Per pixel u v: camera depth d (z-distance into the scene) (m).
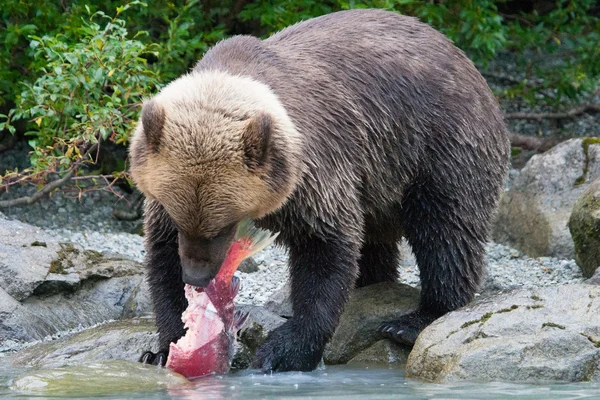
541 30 22.77
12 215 18.95
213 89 9.70
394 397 9.15
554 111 24.06
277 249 17.02
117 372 10.12
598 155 17.23
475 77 12.87
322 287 11.07
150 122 9.26
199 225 9.30
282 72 11.05
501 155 12.96
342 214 11.09
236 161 9.19
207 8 21.03
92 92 16.06
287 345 10.97
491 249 17.56
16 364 11.45
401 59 12.18
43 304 13.51
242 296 14.18
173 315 11.28
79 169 19.02
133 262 14.91
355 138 11.48
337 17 12.42
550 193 17.34
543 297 10.66
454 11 20.95
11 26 18.17
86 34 16.50
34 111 15.78
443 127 12.23
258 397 9.24
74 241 17.16
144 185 9.59
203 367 10.53
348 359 12.13
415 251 12.60
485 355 10.01
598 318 10.20
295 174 9.89
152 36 20.55
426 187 12.35
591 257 14.54
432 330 10.70
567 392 9.18
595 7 26.03
